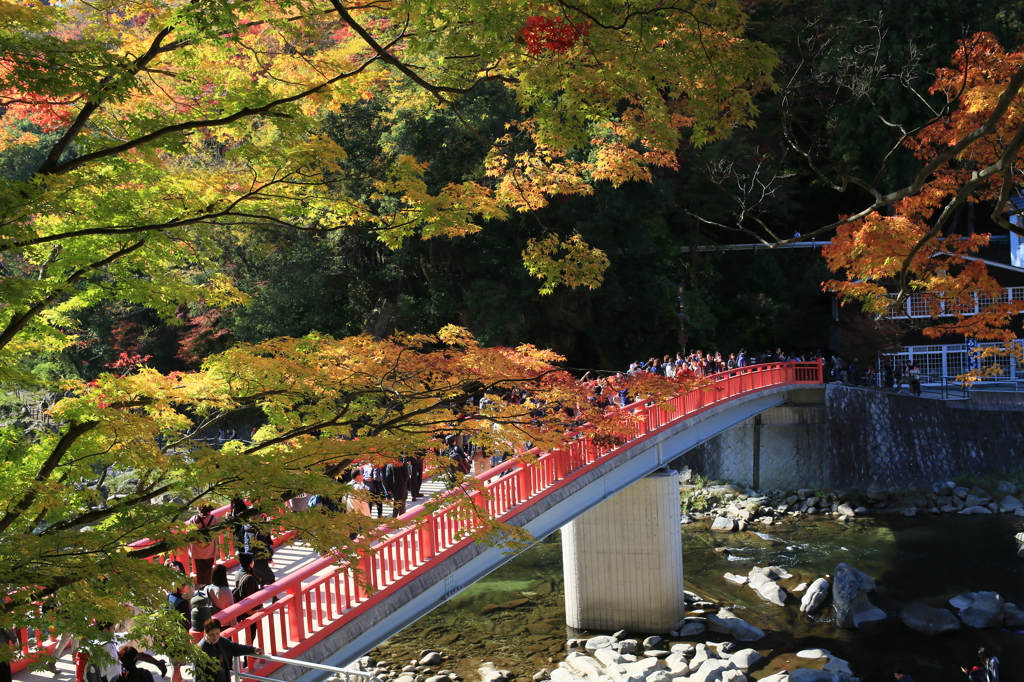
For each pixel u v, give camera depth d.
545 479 13.31
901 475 30.14
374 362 7.87
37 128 34.00
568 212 30.23
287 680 7.99
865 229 12.39
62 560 5.18
